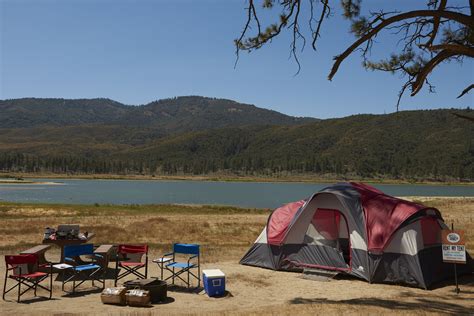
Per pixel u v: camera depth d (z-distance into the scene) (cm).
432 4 1021
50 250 1798
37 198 7775
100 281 1202
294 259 1451
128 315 873
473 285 1262
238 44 1027
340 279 1334
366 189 1486
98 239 2222
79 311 923
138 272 1330
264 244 1518
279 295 1139
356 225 1352
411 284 1245
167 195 9681
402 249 1274
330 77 934
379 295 1140
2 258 1565
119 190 11862
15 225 2752
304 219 1466
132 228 2670
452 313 902
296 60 1012
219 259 1659
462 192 12506
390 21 895
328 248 1407
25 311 915
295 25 998
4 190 10544
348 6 1016
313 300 1079
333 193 1416
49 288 1143
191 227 2775
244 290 1184
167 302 1038
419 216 1306
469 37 895
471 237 2231
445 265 1329
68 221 3064
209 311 936
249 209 4759
